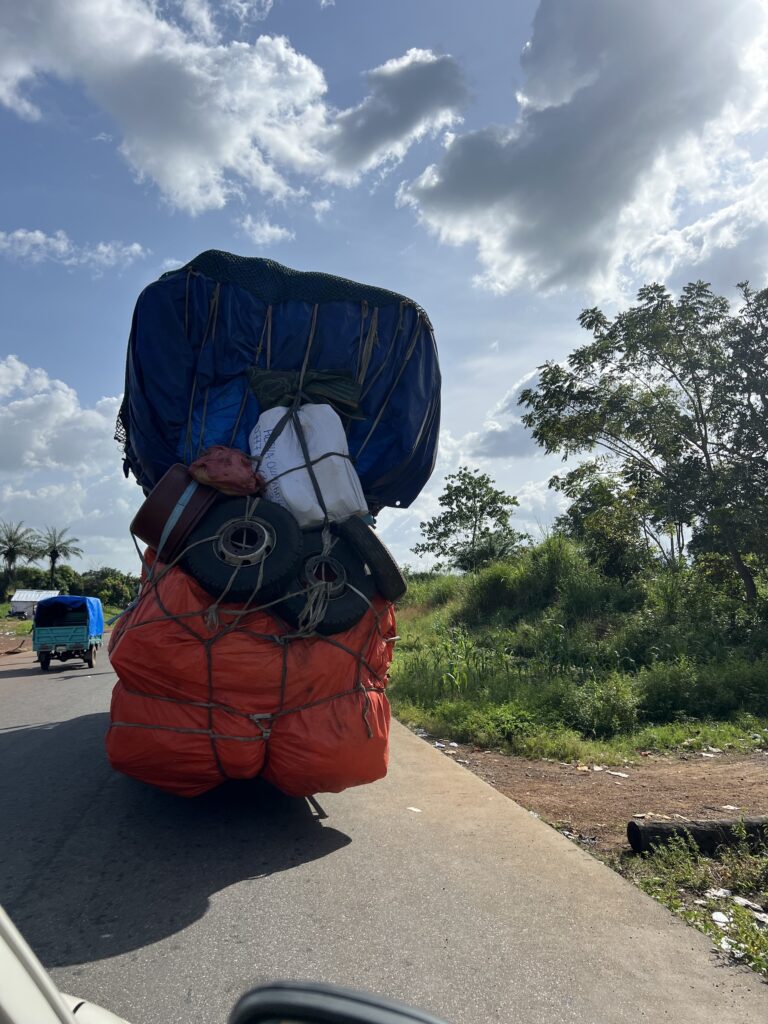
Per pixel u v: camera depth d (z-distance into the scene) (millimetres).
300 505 5527
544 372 20516
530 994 3523
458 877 4953
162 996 3504
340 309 6410
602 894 4668
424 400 6652
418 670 14594
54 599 23469
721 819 5648
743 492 17328
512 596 24000
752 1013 3369
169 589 5262
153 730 5230
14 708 13289
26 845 5625
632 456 20047
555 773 8250
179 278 6145
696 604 17578
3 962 1045
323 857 5344
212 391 6113
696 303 18641
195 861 5266
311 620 5262
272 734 5359
